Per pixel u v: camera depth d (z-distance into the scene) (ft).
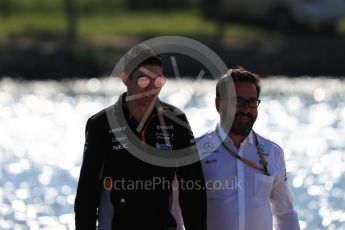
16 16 499.92
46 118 302.04
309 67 429.79
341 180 195.00
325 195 177.47
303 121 293.43
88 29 472.03
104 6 515.50
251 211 76.74
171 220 72.69
